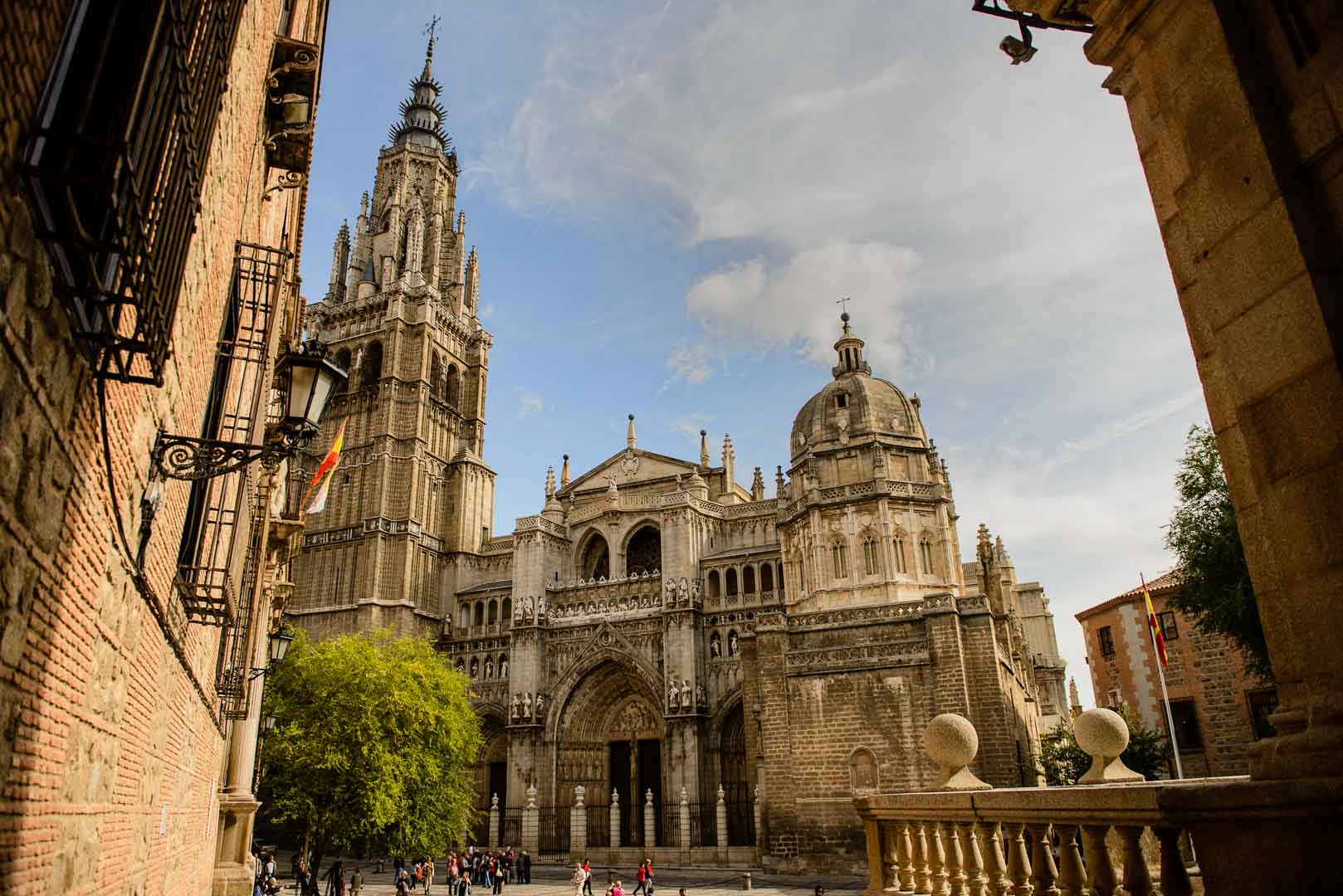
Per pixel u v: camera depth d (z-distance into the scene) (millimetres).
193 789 18422
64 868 7547
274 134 17562
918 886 11789
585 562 90688
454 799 55125
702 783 71938
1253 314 6434
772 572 79125
